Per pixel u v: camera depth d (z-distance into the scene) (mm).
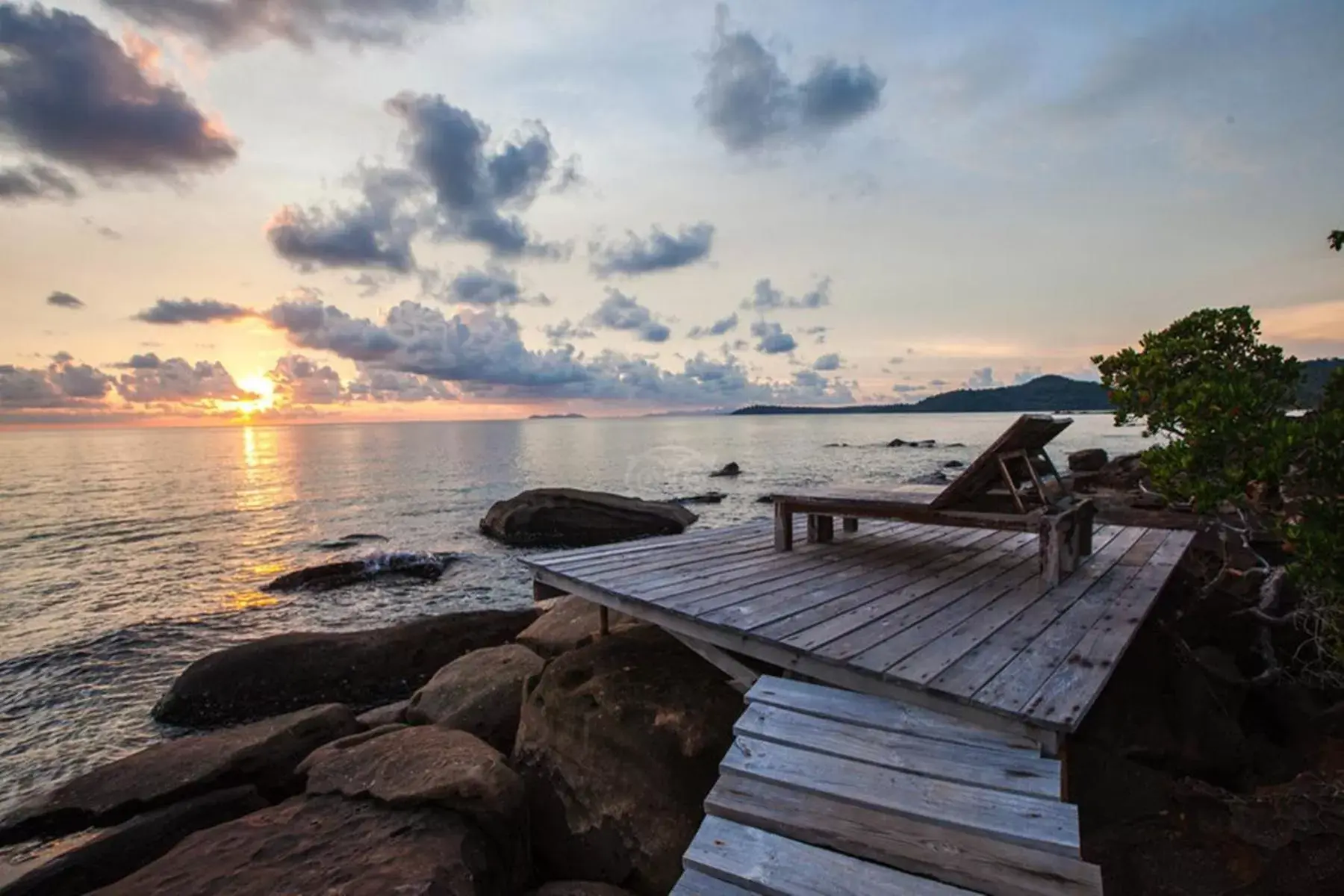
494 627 11750
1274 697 6031
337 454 91562
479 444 118938
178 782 6613
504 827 5242
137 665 12898
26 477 59594
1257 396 5137
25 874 5629
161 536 27500
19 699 11305
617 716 5672
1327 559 3438
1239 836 4121
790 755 3709
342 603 16859
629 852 5234
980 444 80125
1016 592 5734
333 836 4934
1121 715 5352
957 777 3350
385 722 8250
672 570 6609
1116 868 4215
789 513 7375
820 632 4738
